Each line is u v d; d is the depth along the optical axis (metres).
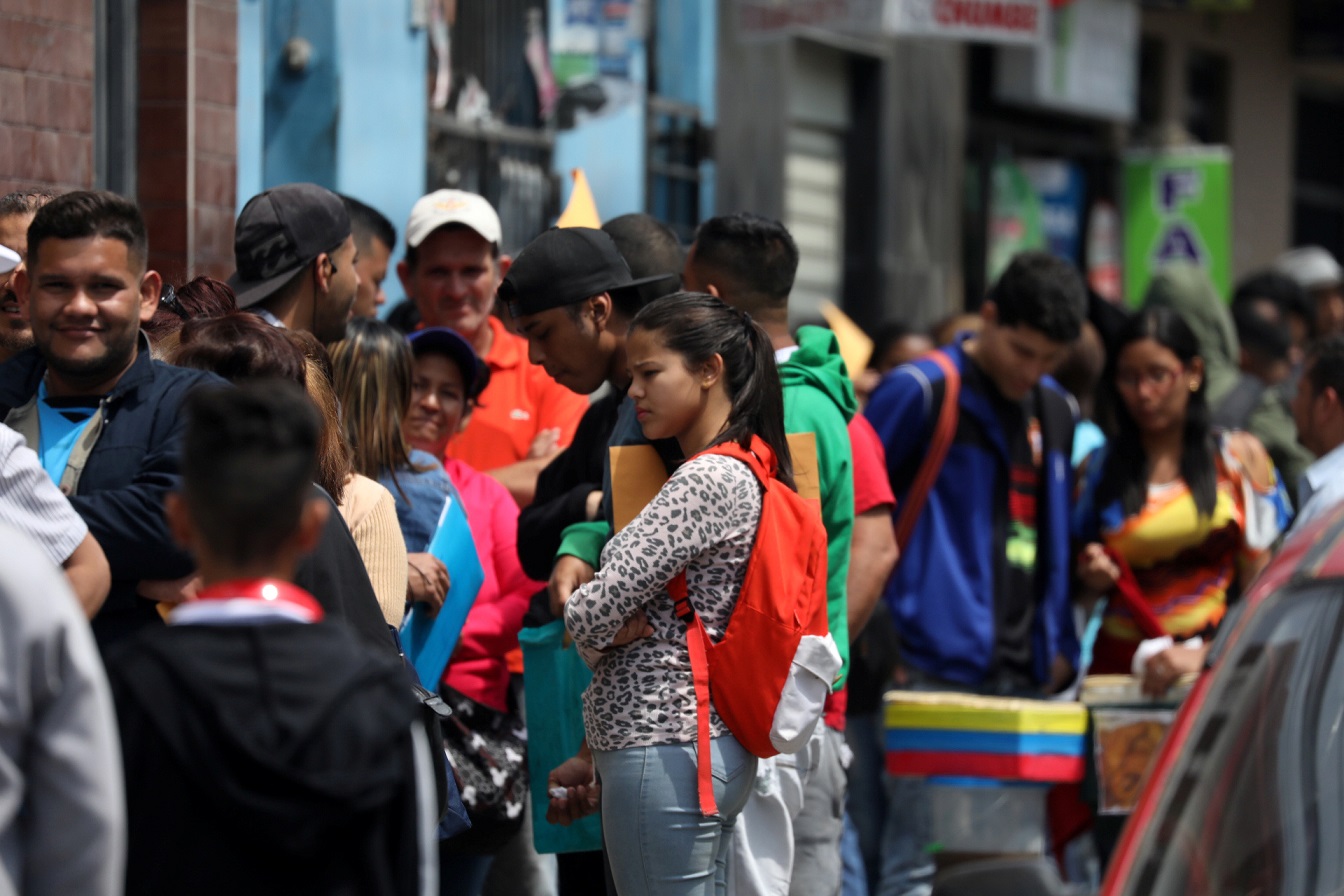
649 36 31.98
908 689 17.97
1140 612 18.16
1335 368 17.73
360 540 12.52
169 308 13.47
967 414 17.73
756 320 14.38
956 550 17.72
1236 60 49.41
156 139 19.75
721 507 11.60
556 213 28.59
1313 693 10.03
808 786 14.25
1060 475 18.08
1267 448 23.67
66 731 7.89
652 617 11.77
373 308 18.16
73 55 18.50
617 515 12.71
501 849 14.99
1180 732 10.38
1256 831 9.45
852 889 18.89
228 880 7.86
